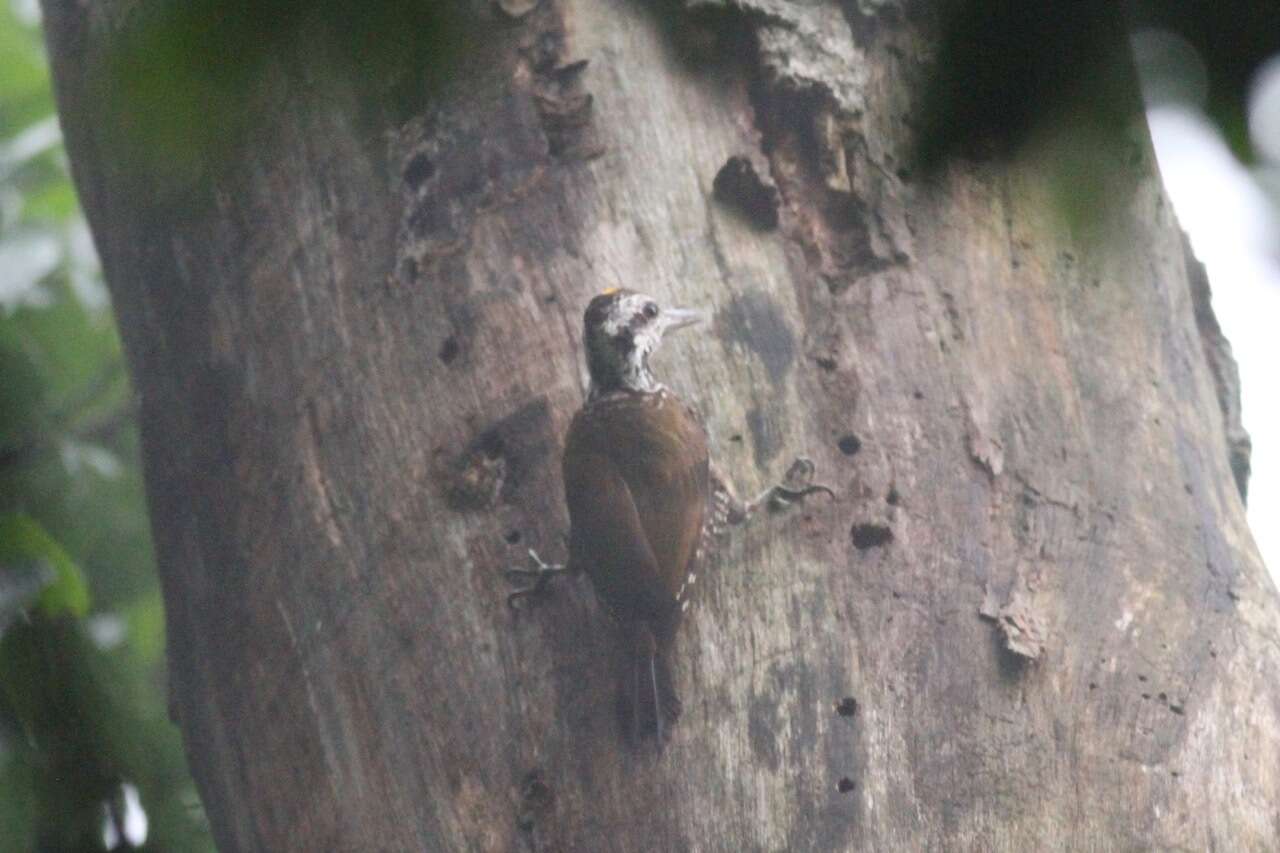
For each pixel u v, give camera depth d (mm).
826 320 10938
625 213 11133
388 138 11383
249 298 11547
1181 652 10273
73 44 12906
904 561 10078
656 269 11008
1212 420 12039
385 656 10312
